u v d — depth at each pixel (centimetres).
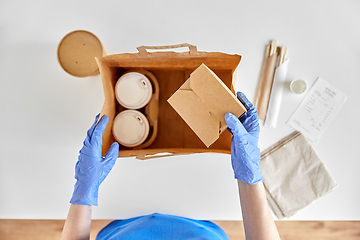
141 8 119
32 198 121
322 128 120
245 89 120
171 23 119
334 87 119
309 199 119
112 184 120
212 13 118
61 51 110
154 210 119
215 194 119
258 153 90
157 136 111
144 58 96
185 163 119
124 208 120
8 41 121
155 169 120
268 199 120
